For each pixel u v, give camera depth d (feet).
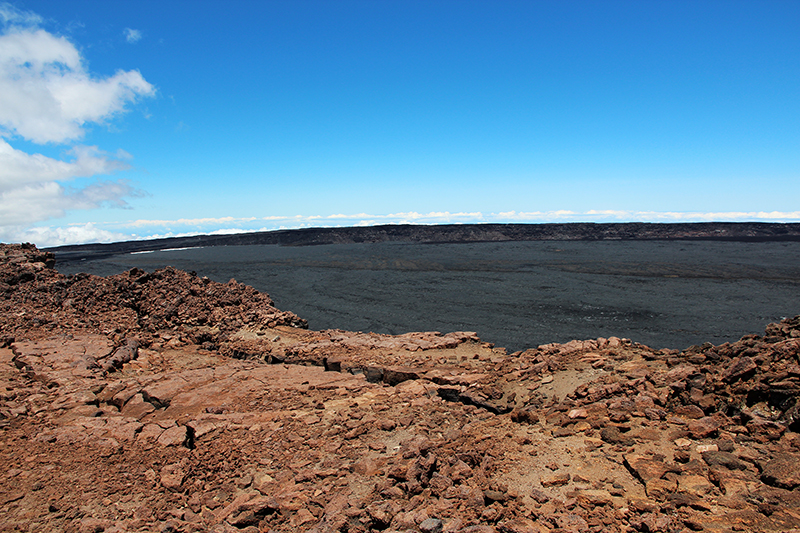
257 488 30.91
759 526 21.84
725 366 38.27
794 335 37.55
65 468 33.24
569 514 24.85
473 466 31.96
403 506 27.04
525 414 39.06
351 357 63.82
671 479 26.61
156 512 28.09
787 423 30.09
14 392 48.96
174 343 77.05
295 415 43.96
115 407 48.67
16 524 26.50
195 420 42.83
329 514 26.71
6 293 82.58
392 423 40.19
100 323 79.05
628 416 35.58
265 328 84.48
